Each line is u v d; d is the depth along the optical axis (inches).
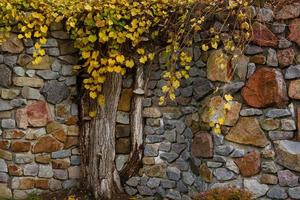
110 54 174.7
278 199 151.9
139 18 173.9
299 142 150.0
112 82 183.2
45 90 183.0
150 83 183.8
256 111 155.2
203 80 167.3
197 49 169.6
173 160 179.9
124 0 173.9
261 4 155.4
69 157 188.5
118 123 187.6
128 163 187.3
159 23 175.9
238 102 157.9
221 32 159.9
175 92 178.7
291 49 151.4
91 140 186.1
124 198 185.0
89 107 185.9
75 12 174.2
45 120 183.8
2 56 178.5
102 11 171.9
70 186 188.9
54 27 181.8
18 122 180.4
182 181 176.4
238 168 157.3
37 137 183.2
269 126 153.6
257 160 154.8
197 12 166.4
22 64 179.9
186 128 176.4
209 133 163.5
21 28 173.8
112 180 186.2
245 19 154.6
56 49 183.2
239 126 157.5
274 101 151.9
